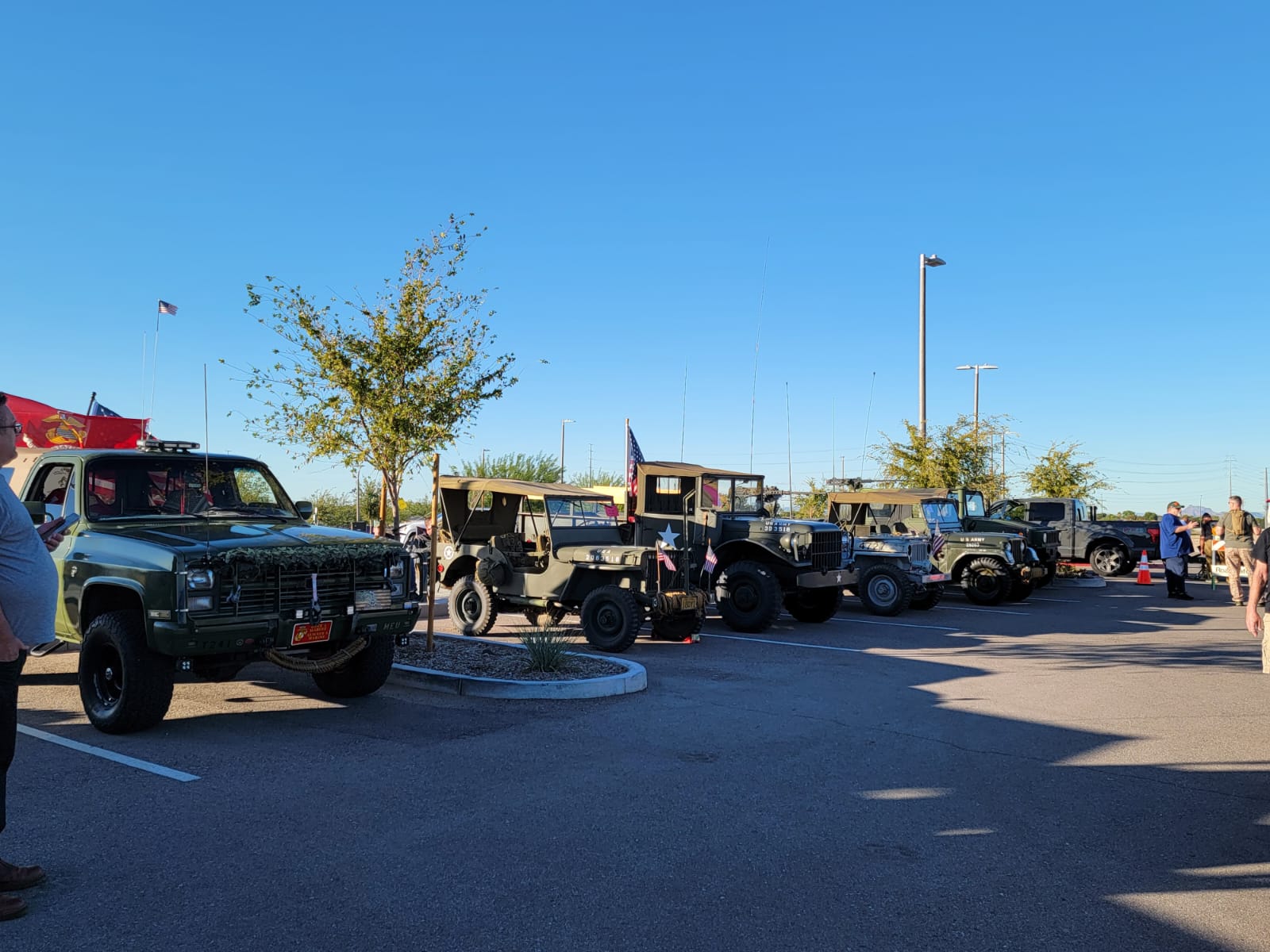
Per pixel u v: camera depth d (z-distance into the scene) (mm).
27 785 5293
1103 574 24297
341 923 3617
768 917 3754
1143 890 4090
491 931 3570
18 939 3443
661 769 5816
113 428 11891
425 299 10023
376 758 5945
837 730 6988
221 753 6020
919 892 4035
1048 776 5855
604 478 38094
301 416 9938
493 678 8211
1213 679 9344
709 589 13492
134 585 6199
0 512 3719
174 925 3572
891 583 15047
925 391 25219
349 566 6879
